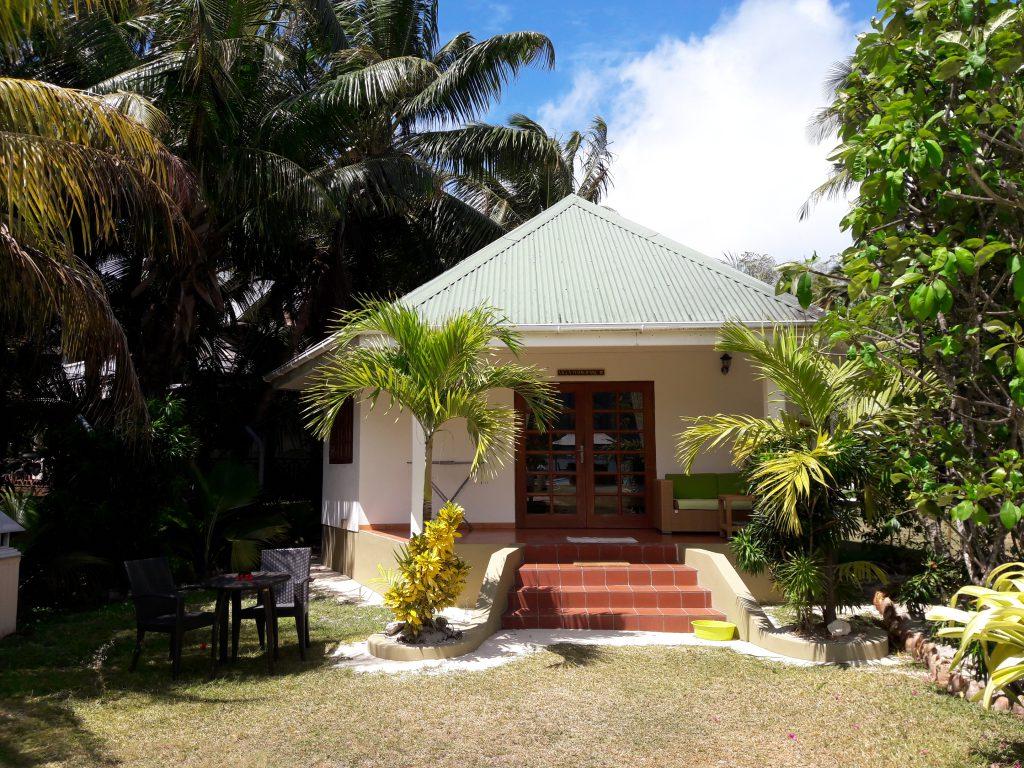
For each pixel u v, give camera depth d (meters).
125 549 10.82
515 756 4.82
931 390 6.16
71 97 7.09
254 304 18.67
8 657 7.41
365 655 7.37
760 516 7.41
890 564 10.09
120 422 9.62
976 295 5.39
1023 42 4.95
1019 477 4.85
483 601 8.33
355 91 14.73
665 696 5.95
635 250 11.88
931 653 6.66
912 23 5.39
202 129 12.29
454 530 7.54
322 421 8.23
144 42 14.87
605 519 12.24
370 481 12.00
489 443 7.59
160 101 12.78
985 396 5.49
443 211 18.69
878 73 5.64
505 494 12.20
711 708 5.67
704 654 7.22
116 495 10.74
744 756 4.80
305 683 6.39
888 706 5.64
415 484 9.66
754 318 9.80
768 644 7.45
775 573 7.34
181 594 6.73
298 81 16.19
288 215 14.65
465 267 11.31
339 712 5.63
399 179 16.16
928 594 7.18
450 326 7.39
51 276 7.89
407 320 7.50
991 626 4.50
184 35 12.95
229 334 17.45
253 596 10.53
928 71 5.42
